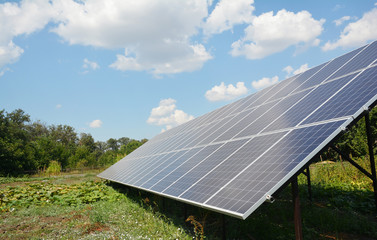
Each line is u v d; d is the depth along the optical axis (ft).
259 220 28.48
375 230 24.08
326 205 32.63
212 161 28.30
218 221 30.22
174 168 34.22
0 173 116.98
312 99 27.17
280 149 21.03
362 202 31.76
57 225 33.58
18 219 36.86
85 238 27.32
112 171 70.18
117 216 35.88
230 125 38.75
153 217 32.83
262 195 16.38
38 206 45.60
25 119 229.04
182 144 47.26
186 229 28.53
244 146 26.81
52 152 164.76
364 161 45.32
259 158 21.86
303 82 34.83
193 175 27.45
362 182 39.96
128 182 42.42
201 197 21.25
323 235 24.40
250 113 37.68
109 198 48.70
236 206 17.04
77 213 39.11
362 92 21.20
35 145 165.99
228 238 25.43
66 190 59.26
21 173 126.72
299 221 17.42
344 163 50.90
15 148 128.16
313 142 18.86
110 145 451.53
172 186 27.66
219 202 18.83
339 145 70.64
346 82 25.39
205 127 50.08
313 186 40.65
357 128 58.03
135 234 27.50
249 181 19.24
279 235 24.70
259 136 26.96
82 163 166.30
